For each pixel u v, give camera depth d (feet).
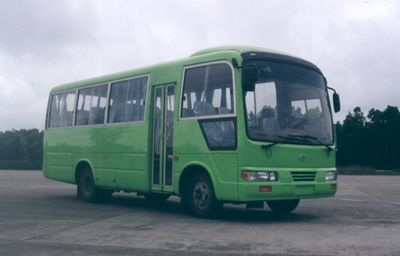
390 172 116.26
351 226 30.99
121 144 41.01
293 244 24.80
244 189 30.91
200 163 33.68
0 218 34.40
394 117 164.14
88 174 45.70
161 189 37.14
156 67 38.63
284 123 32.94
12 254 22.97
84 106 46.65
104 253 22.99
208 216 33.76
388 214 37.63
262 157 31.35
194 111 34.68
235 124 31.60
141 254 22.76
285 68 34.14
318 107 35.29
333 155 34.99
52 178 50.37
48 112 52.11
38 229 29.66
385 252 22.89
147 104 38.70
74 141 47.26
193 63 35.45
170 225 31.17
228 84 32.53
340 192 59.98
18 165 155.12
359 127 164.66
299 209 41.14
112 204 44.45
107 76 44.21
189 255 22.45
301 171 32.68
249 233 28.12
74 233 28.27
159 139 37.63
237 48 33.35
